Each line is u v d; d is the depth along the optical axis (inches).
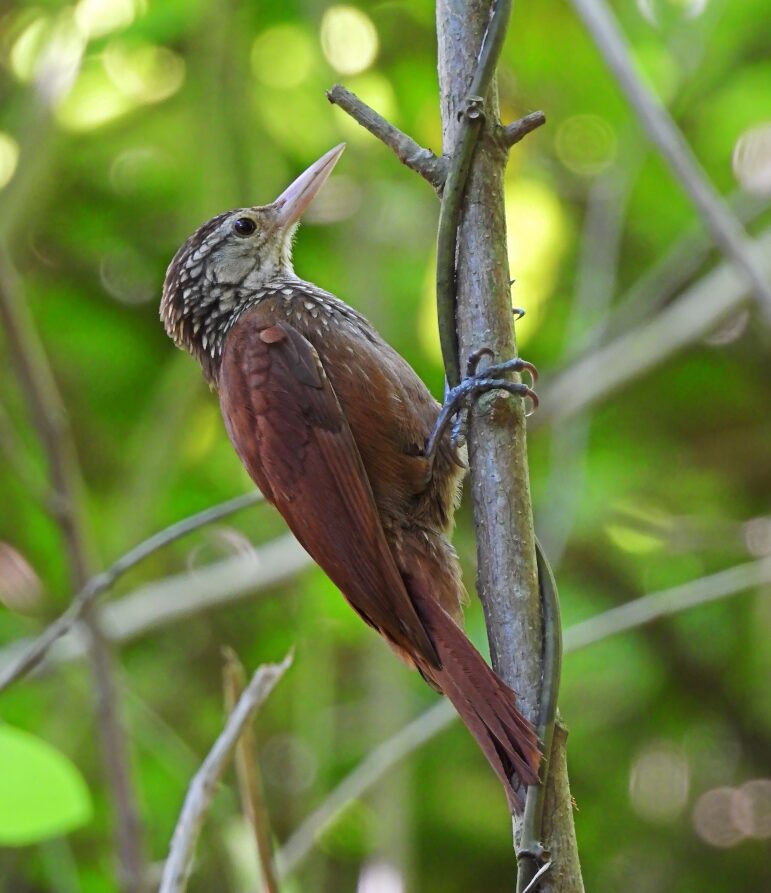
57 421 317.7
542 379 403.5
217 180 430.9
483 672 179.8
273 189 441.4
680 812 476.4
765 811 475.2
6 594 445.1
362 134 443.8
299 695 418.0
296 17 445.4
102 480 477.1
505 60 452.1
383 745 354.9
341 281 445.7
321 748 409.7
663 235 472.1
